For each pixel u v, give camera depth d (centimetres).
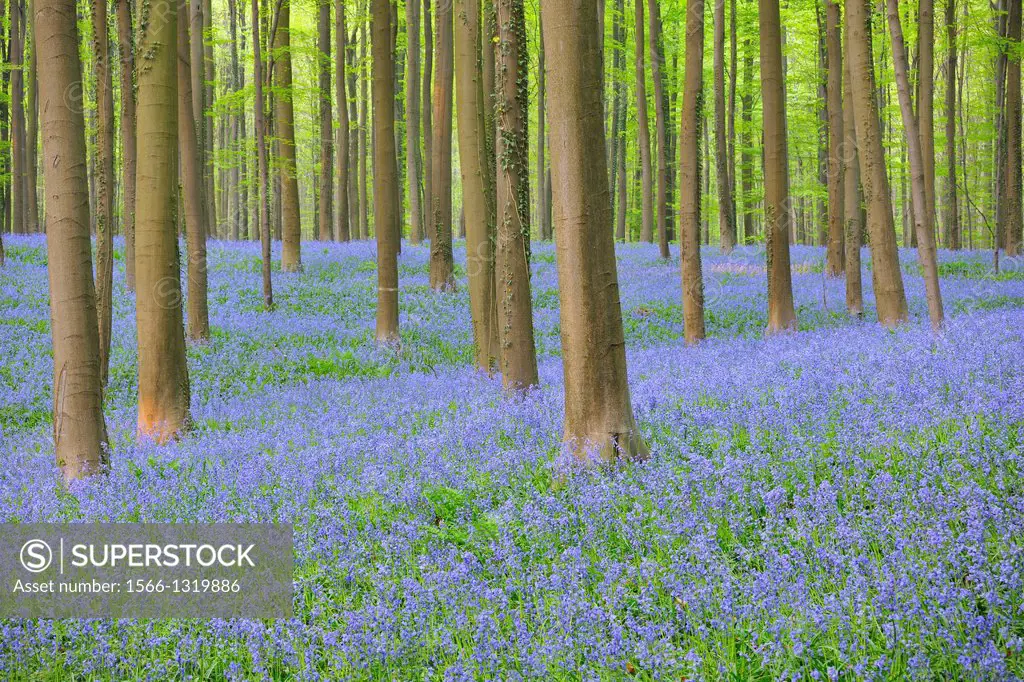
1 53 3672
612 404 725
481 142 1392
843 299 2231
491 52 1402
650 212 4084
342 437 955
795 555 488
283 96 2686
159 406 1124
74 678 466
